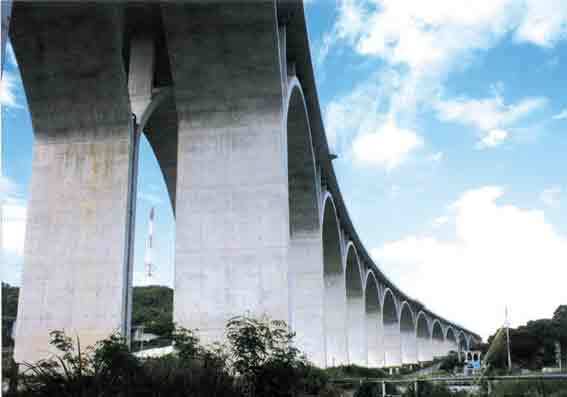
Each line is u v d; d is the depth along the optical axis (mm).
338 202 36906
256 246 17078
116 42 15008
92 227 15984
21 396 7043
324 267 38250
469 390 10430
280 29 19359
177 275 17109
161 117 22953
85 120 16312
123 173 16109
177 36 16984
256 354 10031
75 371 7637
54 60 15242
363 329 48000
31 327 15562
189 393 7898
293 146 25781
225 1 16016
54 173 16359
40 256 15977
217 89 17766
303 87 24391
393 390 12234
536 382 9641
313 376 13438
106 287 15602
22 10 14180
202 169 17750
